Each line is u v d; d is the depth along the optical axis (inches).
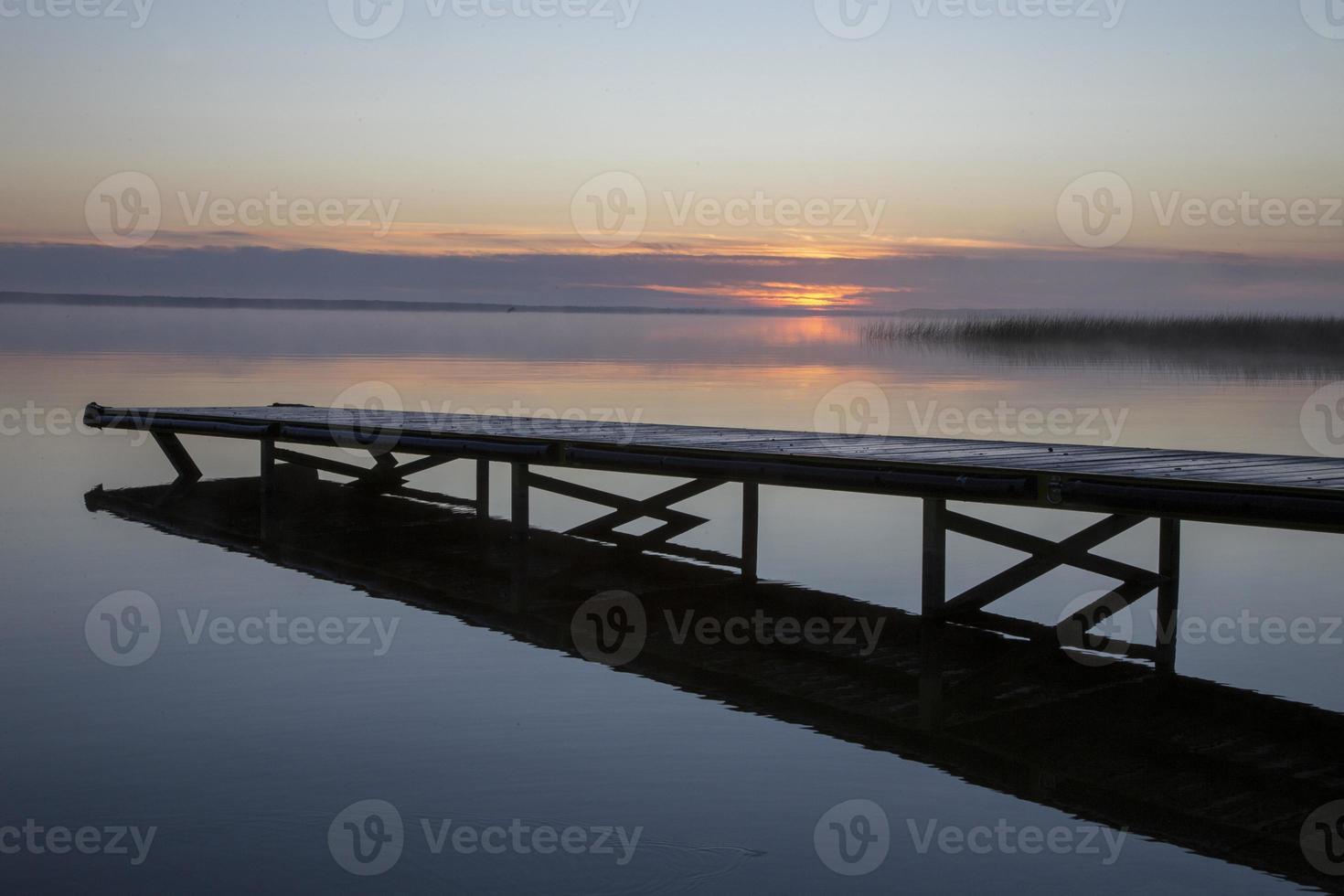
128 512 508.1
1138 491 295.7
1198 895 186.9
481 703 270.7
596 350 1640.0
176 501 537.6
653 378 1114.1
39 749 240.8
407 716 261.0
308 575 397.7
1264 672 298.4
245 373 1133.1
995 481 317.4
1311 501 267.0
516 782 226.2
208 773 228.8
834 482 350.3
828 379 1101.1
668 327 3208.7
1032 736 255.3
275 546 445.7
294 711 263.6
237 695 274.2
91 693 274.7
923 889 187.6
